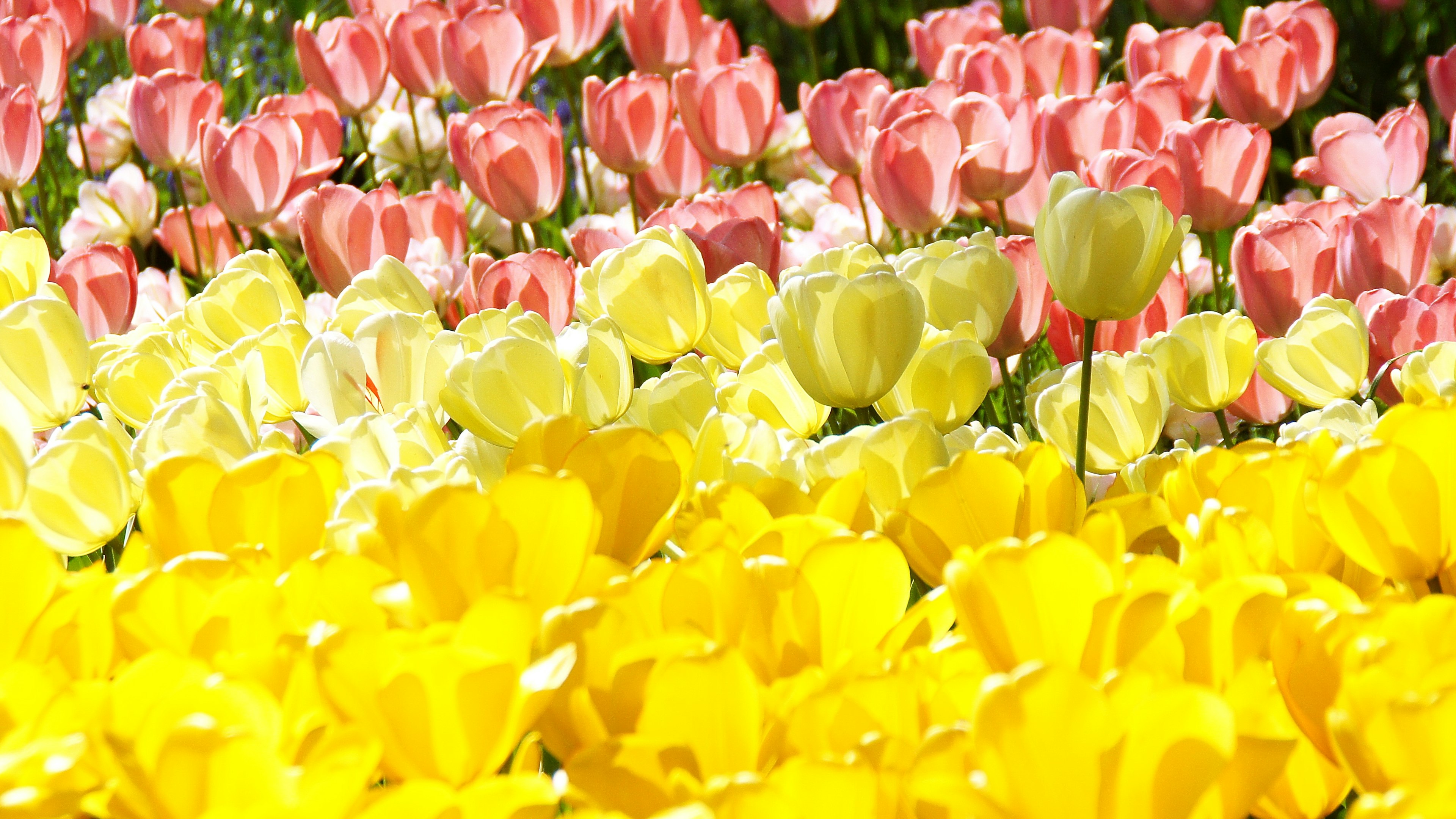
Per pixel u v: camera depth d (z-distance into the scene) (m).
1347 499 1.83
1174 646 1.50
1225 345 2.96
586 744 1.55
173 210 3.49
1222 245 3.43
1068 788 1.26
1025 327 3.04
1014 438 3.04
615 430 2.17
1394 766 1.24
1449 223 3.25
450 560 1.76
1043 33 3.49
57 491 2.51
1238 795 1.36
